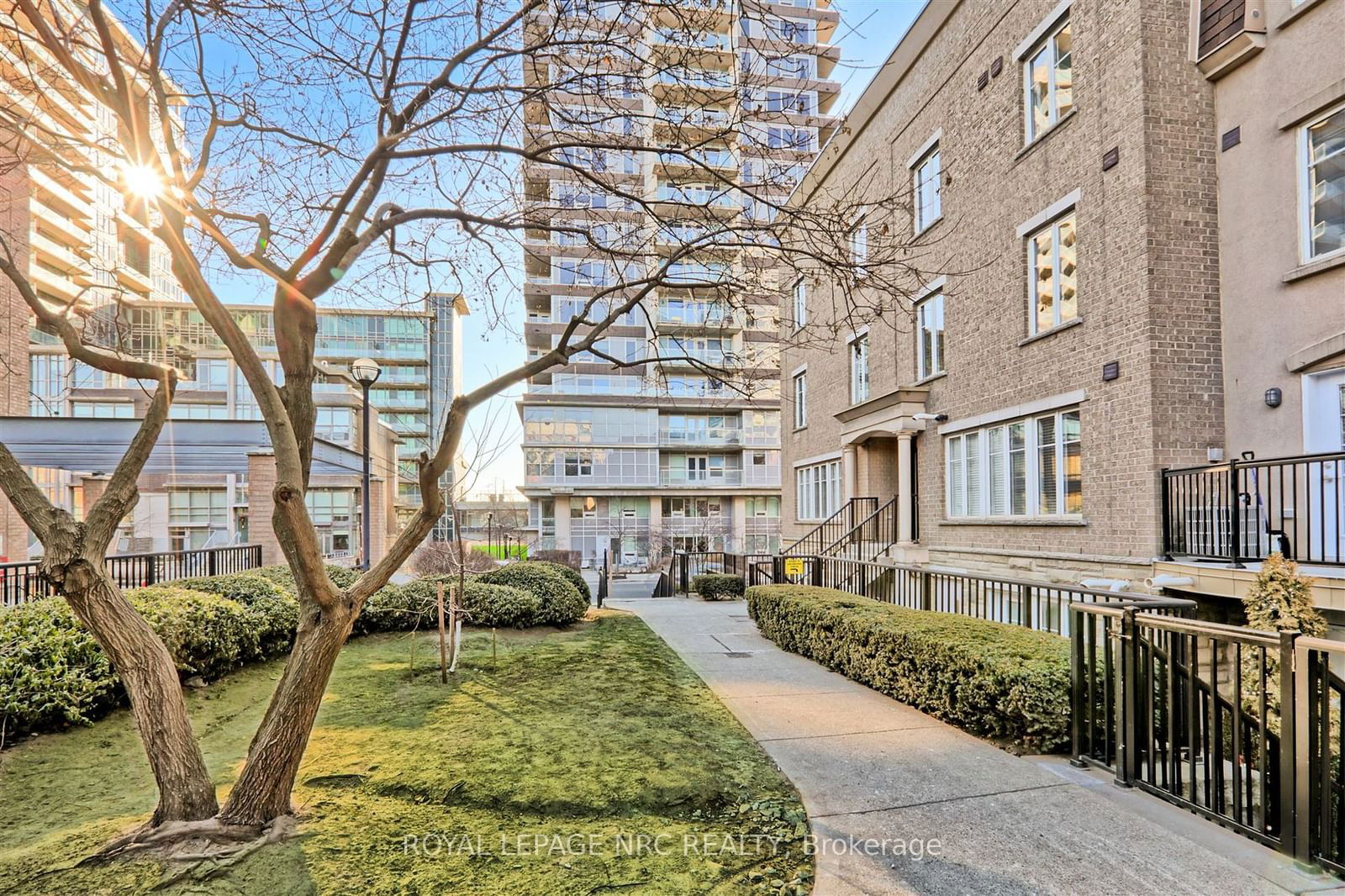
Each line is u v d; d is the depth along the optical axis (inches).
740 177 268.7
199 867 106.5
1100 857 112.8
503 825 125.3
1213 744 128.8
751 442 1694.1
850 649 245.3
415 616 323.3
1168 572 277.1
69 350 124.8
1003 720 174.4
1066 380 351.3
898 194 239.5
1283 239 279.4
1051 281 370.0
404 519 1294.3
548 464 1589.6
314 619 124.3
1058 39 364.8
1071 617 160.2
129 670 118.6
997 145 410.9
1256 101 290.8
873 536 565.6
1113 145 320.8
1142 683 146.6
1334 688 112.4
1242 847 115.6
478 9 160.7
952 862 111.9
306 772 147.8
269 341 802.8
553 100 196.5
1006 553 397.1
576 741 171.5
